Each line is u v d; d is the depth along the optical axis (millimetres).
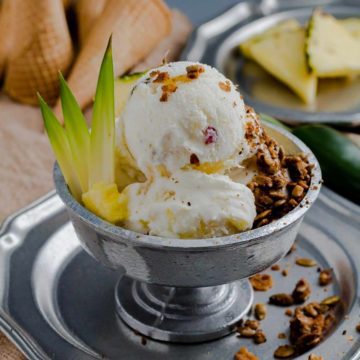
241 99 402
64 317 428
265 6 769
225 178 385
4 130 580
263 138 414
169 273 385
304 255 465
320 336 409
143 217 378
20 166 547
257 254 385
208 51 695
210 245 367
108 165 389
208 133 382
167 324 416
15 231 462
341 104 625
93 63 605
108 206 381
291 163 414
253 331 417
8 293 428
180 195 379
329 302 431
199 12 818
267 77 663
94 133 386
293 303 434
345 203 486
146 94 387
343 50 657
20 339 396
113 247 385
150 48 653
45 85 616
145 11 638
